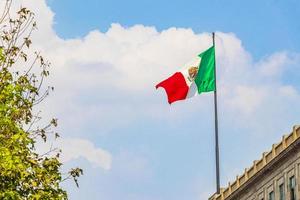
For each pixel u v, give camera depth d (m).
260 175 91.19
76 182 32.34
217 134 70.69
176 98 63.69
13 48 32.16
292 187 83.00
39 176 31.42
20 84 32.09
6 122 30.81
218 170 70.44
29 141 31.14
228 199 101.44
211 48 65.75
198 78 64.94
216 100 69.00
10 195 30.22
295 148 81.25
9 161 29.86
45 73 32.53
